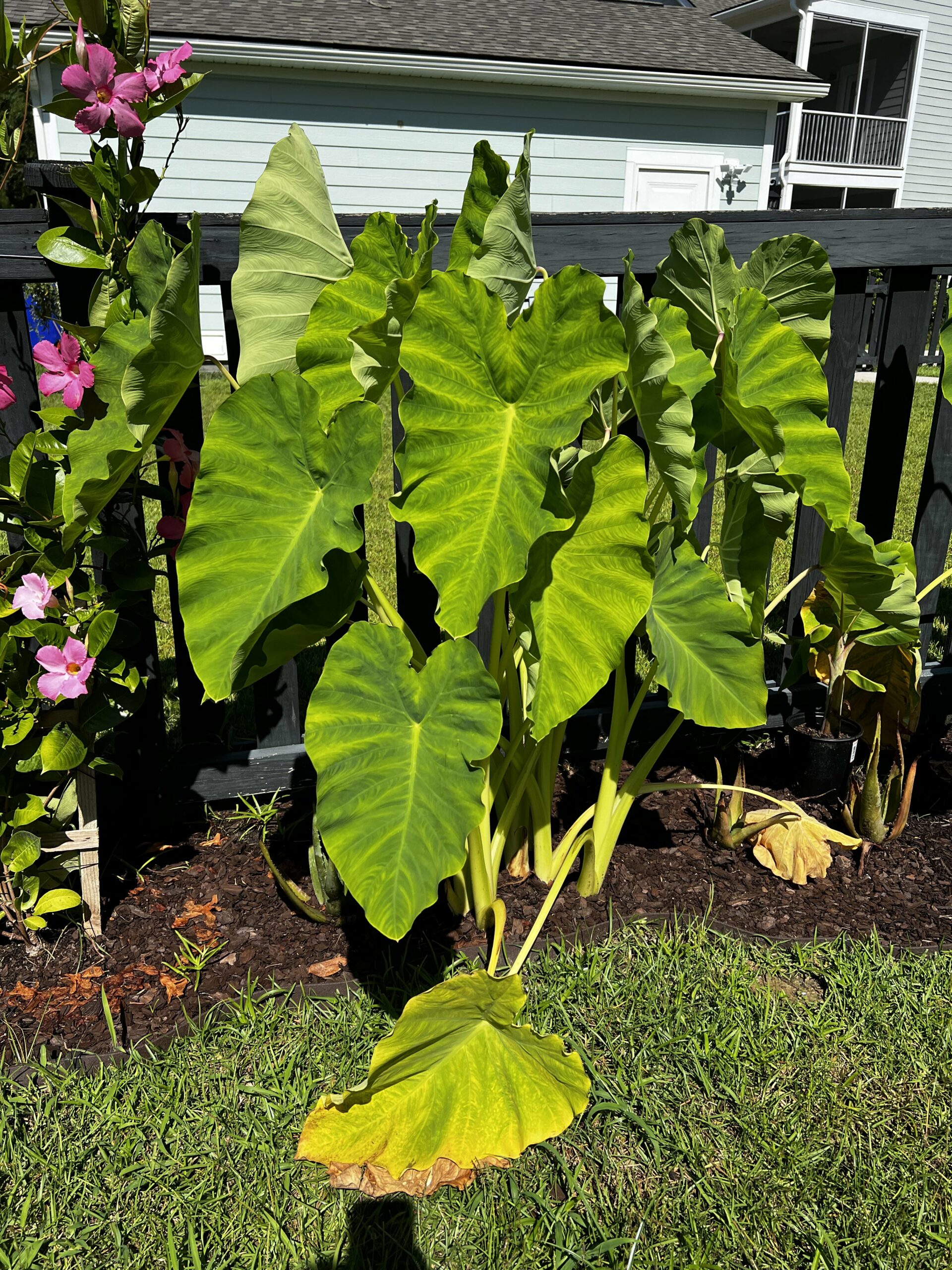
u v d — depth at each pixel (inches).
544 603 65.2
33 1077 66.5
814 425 77.9
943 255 98.5
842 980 75.8
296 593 58.7
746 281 82.0
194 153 360.8
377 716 60.9
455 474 59.5
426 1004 52.0
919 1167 61.3
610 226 89.4
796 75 438.6
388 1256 56.0
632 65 397.7
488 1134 58.8
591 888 85.2
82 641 72.8
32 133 362.3
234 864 90.4
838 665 96.5
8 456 81.7
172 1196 58.5
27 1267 54.6
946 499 111.7
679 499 68.0
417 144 389.4
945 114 671.8
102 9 68.0
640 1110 65.2
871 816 92.7
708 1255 56.1
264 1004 73.5
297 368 74.7
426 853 58.4
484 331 58.3
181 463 83.0
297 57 349.1
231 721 116.3
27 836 73.6
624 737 81.3
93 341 70.1
